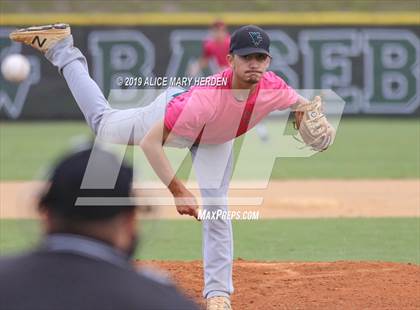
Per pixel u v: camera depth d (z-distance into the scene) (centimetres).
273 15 7794
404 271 2548
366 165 5384
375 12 8706
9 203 4053
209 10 9138
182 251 3048
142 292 785
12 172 5081
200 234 3388
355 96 7862
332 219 3691
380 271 2550
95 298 769
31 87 7888
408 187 4522
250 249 3094
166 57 7812
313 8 9094
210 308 1970
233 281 2442
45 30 2136
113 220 820
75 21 7731
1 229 3431
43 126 7606
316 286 2366
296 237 3322
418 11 8906
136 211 856
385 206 3991
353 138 6750
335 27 7794
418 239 3275
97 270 786
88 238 811
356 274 2511
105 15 7862
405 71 7838
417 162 5494
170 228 3500
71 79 2131
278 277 2495
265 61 1831
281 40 7806
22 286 771
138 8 9175
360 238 3297
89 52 7762
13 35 2145
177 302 795
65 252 793
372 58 7819
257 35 1814
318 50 7806
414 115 7888
